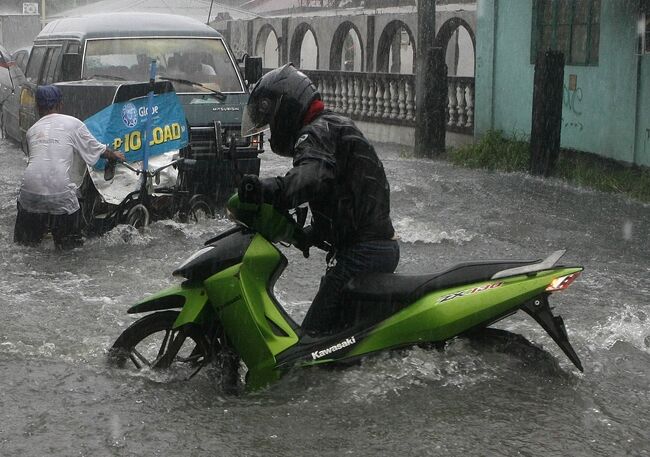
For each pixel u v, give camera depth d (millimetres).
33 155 10039
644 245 10828
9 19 47250
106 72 13328
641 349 6852
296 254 10125
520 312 7812
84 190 10617
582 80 17578
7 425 5379
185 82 12742
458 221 12203
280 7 43344
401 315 5602
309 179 5371
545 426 5312
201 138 11992
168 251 10102
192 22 14305
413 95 22562
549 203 13609
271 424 5324
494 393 5680
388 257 5785
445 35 26500
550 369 5930
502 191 14664
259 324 5602
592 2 17188
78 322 7465
